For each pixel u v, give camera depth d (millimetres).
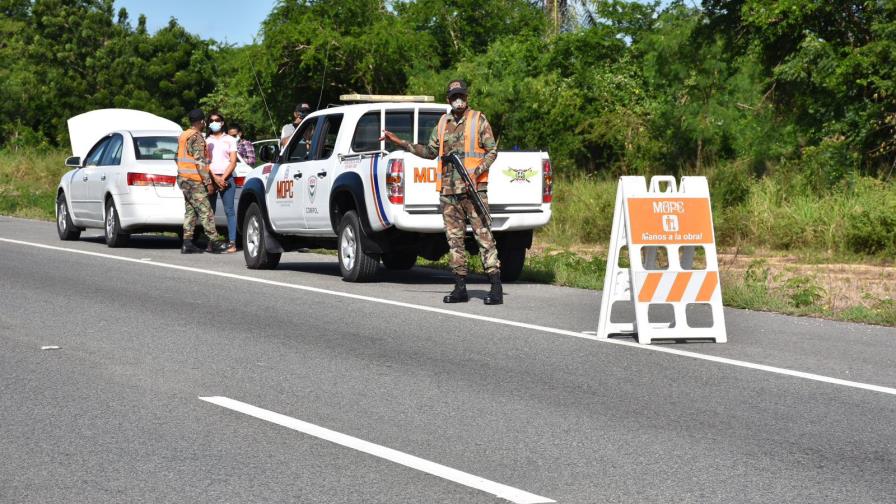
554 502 5277
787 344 9625
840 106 22656
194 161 18172
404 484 5551
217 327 10367
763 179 21484
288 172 15148
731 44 25844
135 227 19016
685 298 9734
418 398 7469
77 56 60094
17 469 5816
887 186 19484
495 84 31156
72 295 12602
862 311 11234
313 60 36031
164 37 57781
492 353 9094
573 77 32406
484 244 12016
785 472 5781
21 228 24016
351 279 13992
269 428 6652
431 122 14258
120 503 5258
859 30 23062
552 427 6699
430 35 39000
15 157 40188
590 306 11922
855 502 5297
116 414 6992
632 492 5434
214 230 18453
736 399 7441
